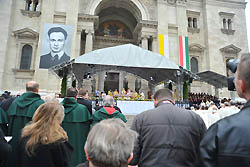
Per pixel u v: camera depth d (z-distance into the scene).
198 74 23.67
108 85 32.12
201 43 32.47
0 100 8.04
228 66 2.15
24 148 2.42
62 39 25.38
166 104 2.90
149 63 13.05
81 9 29.16
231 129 1.47
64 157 2.52
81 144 4.34
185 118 2.67
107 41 34.50
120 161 1.43
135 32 33.41
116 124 1.63
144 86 27.70
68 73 15.27
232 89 2.10
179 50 29.23
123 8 34.56
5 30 26.23
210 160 1.52
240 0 34.72
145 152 2.57
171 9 31.44
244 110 1.58
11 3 27.27
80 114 4.46
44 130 2.48
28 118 3.94
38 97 4.29
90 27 28.23
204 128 2.73
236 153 1.37
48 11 27.14
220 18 33.28
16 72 25.97
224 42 32.47
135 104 13.41
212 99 21.67
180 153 2.44
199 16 33.31
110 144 1.42
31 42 27.30
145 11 30.77
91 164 1.52
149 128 2.65
